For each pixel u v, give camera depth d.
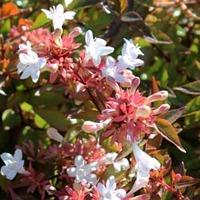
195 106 0.32
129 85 0.25
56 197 0.30
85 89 0.27
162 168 0.27
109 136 0.25
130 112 0.24
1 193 0.31
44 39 0.29
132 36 0.34
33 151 0.30
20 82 0.34
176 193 0.28
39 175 0.28
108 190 0.25
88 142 0.28
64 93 0.33
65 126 0.32
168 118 0.27
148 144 0.28
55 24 0.27
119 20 0.34
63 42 0.27
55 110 0.33
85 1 0.30
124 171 0.26
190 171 0.32
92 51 0.26
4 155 0.27
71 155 0.29
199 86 0.32
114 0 0.34
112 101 0.25
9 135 0.34
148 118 0.25
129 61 0.26
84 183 0.26
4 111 0.34
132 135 0.24
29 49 0.26
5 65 0.33
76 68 0.26
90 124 0.25
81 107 0.32
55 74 0.26
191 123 0.33
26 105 0.34
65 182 0.29
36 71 0.26
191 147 0.33
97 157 0.27
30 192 0.29
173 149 0.33
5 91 0.34
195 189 0.30
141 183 0.25
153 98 0.25
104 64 0.26
